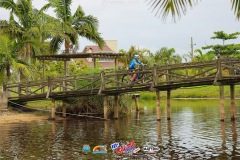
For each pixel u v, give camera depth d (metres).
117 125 21.41
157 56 62.25
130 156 13.02
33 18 33.12
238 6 6.25
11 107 27.44
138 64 22.67
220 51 66.38
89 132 18.83
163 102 40.12
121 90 22.75
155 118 24.70
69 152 13.92
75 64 53.84
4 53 29.31
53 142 16.09
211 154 13.15
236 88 43.09
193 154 13.20
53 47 35.75
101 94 23.23
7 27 31.78
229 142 15.27
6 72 31.62
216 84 19.78
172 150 13.96
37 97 25.98
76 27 35.72
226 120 22.38
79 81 25.77
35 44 32.81
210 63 19.97
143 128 19.97
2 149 14.67
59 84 24.83
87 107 25.83
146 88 22.22
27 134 18.38
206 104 35.00
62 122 23.19
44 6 33.84
